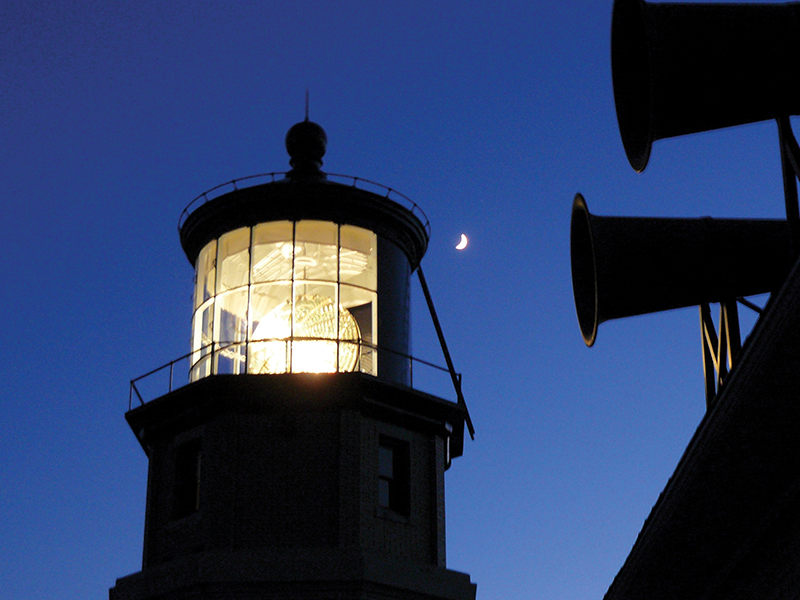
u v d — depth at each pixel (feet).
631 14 32.24
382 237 88.79
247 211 86.74
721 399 34.12
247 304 85.87
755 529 42.34
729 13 30.78
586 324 37.58
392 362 85.35
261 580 75.92
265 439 81.00
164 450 85.46
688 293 35.81
